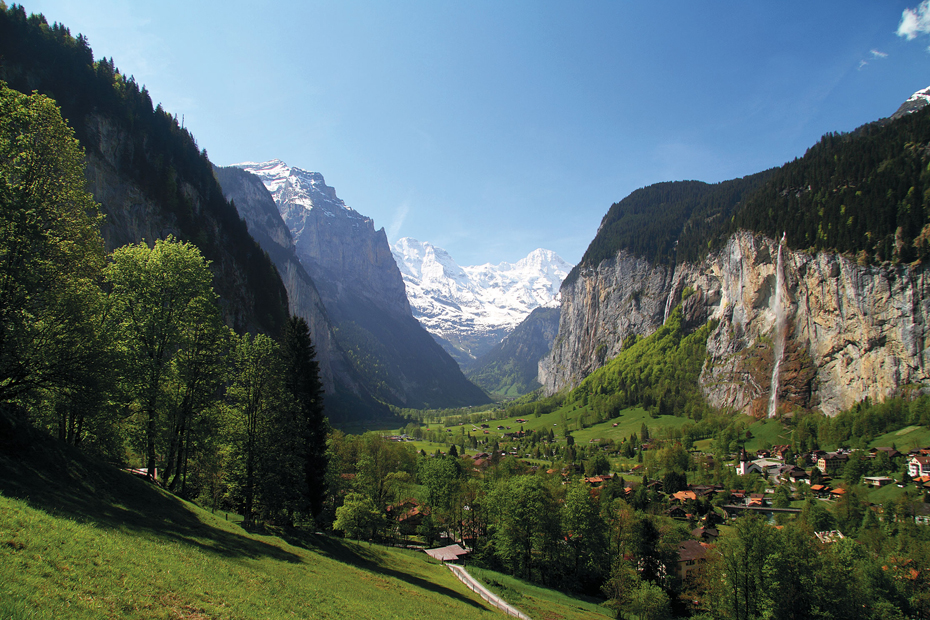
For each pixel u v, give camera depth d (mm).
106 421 34938
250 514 41281
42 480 24891
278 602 22016
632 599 55969
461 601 40375
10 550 16125
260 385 44031
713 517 96875
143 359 37281
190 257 40906
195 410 40625
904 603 58844
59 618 13438
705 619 55531
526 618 43125
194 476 57344
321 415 49125
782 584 50906
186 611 17578
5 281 26406
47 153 28828
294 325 49188
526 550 66812
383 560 48344
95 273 32938
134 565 19312
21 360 27125
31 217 27688
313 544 41625
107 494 28672
